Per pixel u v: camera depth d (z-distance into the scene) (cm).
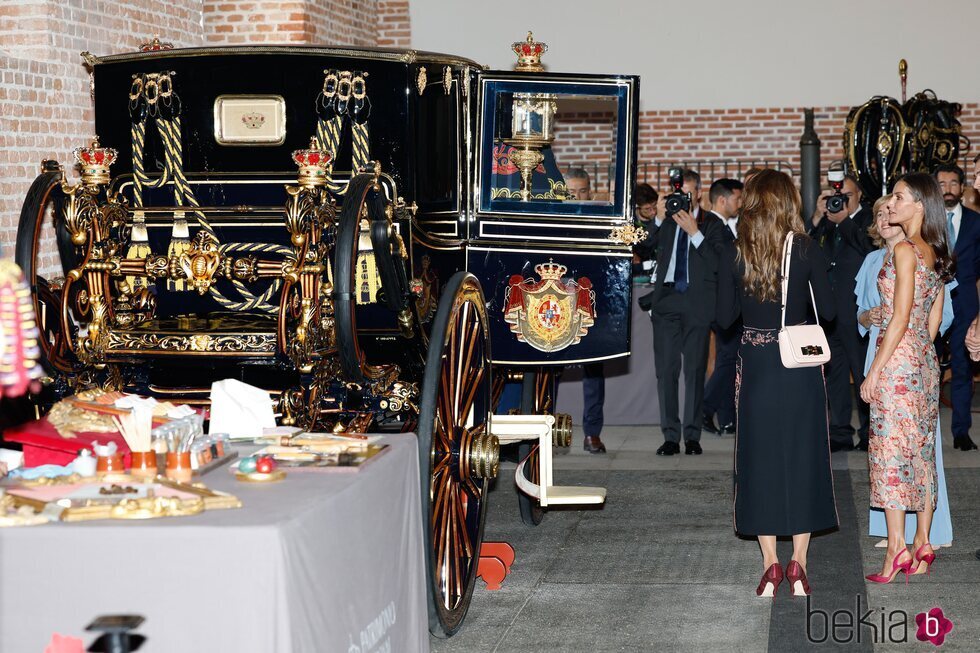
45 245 694
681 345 816
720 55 1319
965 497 671
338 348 380
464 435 435
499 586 512
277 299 464
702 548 577
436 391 397
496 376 577
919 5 1284
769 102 1318
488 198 547
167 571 243
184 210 462
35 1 701
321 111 475
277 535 243
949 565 537
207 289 421
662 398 822
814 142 1130
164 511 254
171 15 892
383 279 415
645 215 920
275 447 328
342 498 285
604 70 1330
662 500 685
